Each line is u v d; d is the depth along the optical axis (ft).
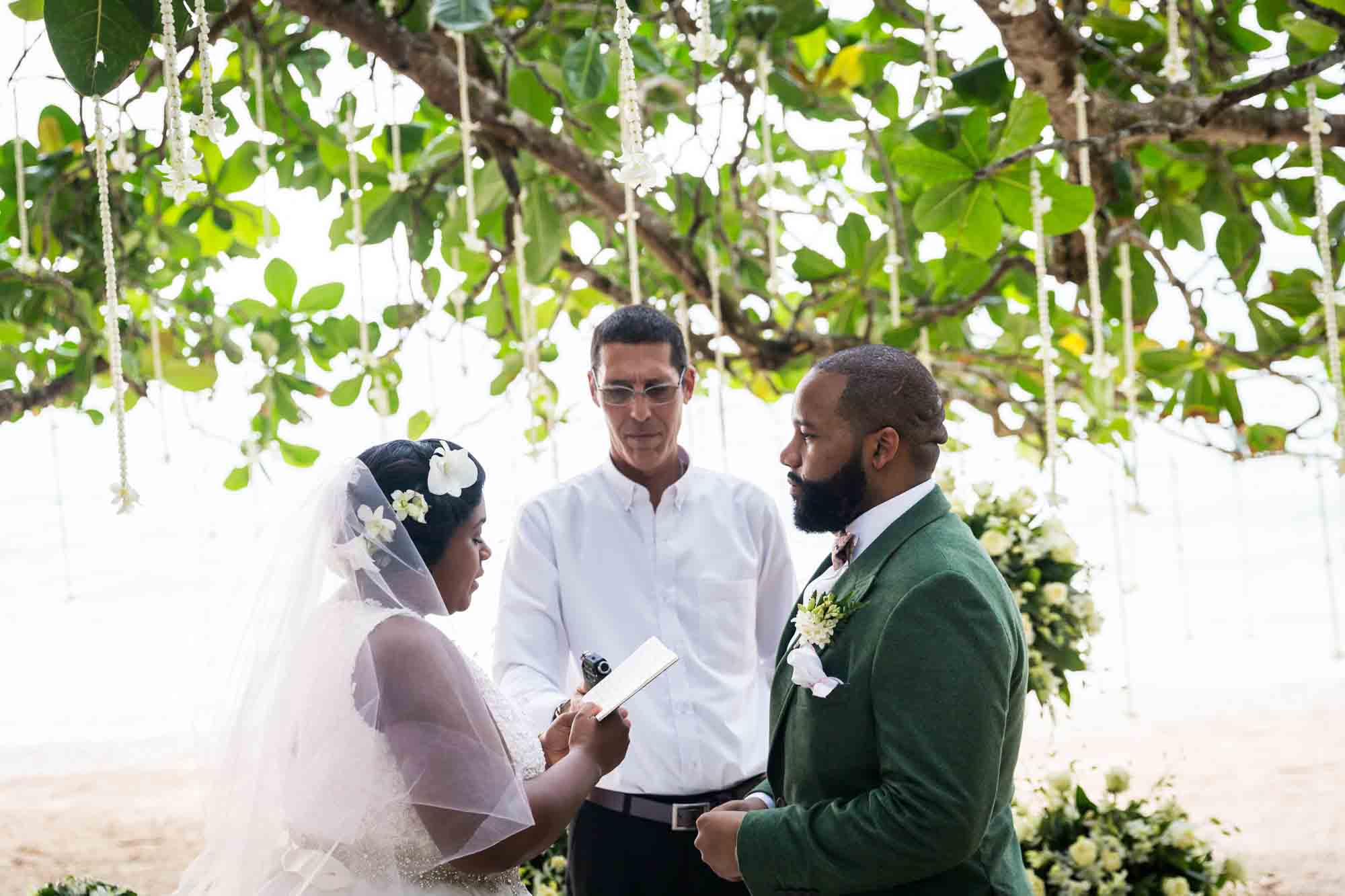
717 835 6.54
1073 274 12.23
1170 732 22.75
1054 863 11.47
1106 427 13.97
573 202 13.12
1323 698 25.12
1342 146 10.16
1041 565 11.55
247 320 13.74
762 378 15.21
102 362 12.87
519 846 6.23
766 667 9.49
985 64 10.23
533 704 8.25
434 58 10.76
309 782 5.92
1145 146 11.93
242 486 13.52
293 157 13.67
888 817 5.70
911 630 5.86
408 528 6.65
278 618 6.38
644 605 9.00
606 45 10.76
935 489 6.59
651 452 8.86
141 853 17.22
